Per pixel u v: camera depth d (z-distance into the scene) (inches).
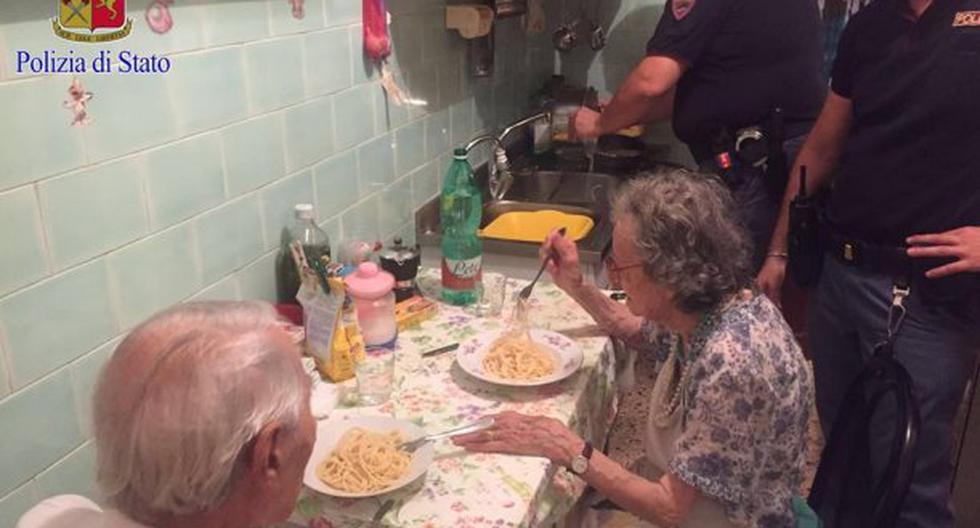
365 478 51.7
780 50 92.7
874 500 59.9
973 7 64.3
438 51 99.7
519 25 128.8
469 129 113.0
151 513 31.6
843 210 75.2
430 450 54.1
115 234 53.2
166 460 29.9
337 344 63.1
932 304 70.1
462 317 77.4
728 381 52.3
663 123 143.1
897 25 69.2
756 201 96.1
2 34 44.1
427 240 95.9
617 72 145.3
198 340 31.4
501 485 52.1
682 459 53.6
